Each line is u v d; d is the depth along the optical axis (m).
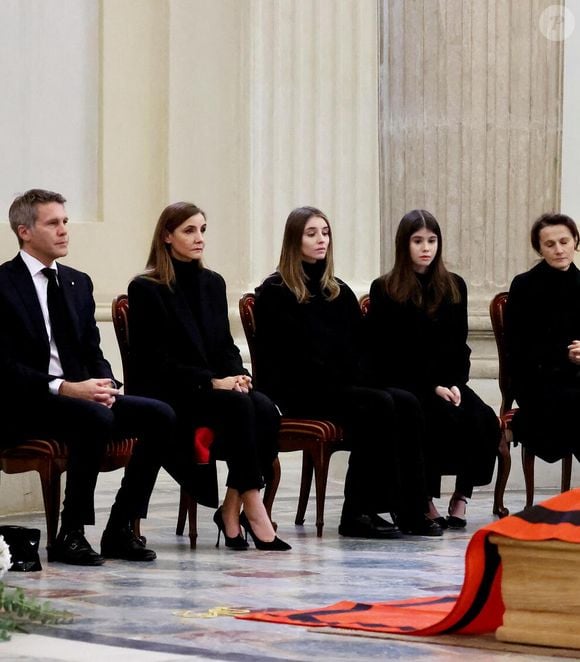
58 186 21.12
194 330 14.55
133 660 8.27
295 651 8.55
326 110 22.69
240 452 13.95
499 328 17.19
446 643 8.79
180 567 12.59
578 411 16.25
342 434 15.24
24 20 20.72
